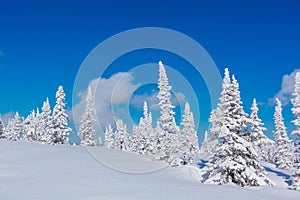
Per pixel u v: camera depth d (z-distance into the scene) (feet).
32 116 226.99
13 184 54.44
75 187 50.93
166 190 49.67
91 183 55.11
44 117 209.97
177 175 83.30
